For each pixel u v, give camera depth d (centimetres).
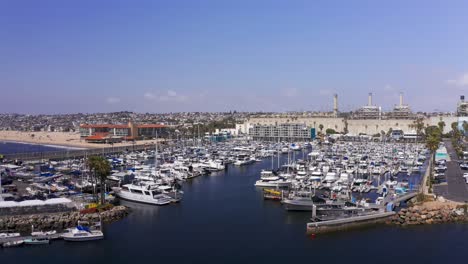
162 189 14112
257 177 19288
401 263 8550
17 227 10412
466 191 13775
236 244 9688
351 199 12575
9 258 8775
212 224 11244
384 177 18025
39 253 9062
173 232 10556
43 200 11869
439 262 8562
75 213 11231
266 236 10225
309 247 9469
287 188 15488
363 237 10050
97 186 13962
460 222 11019
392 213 11231
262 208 12950
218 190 16012
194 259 8825
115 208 12144
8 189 14250
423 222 10950
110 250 9300
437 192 13625
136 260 8762
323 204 11550
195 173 19575
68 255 8981
